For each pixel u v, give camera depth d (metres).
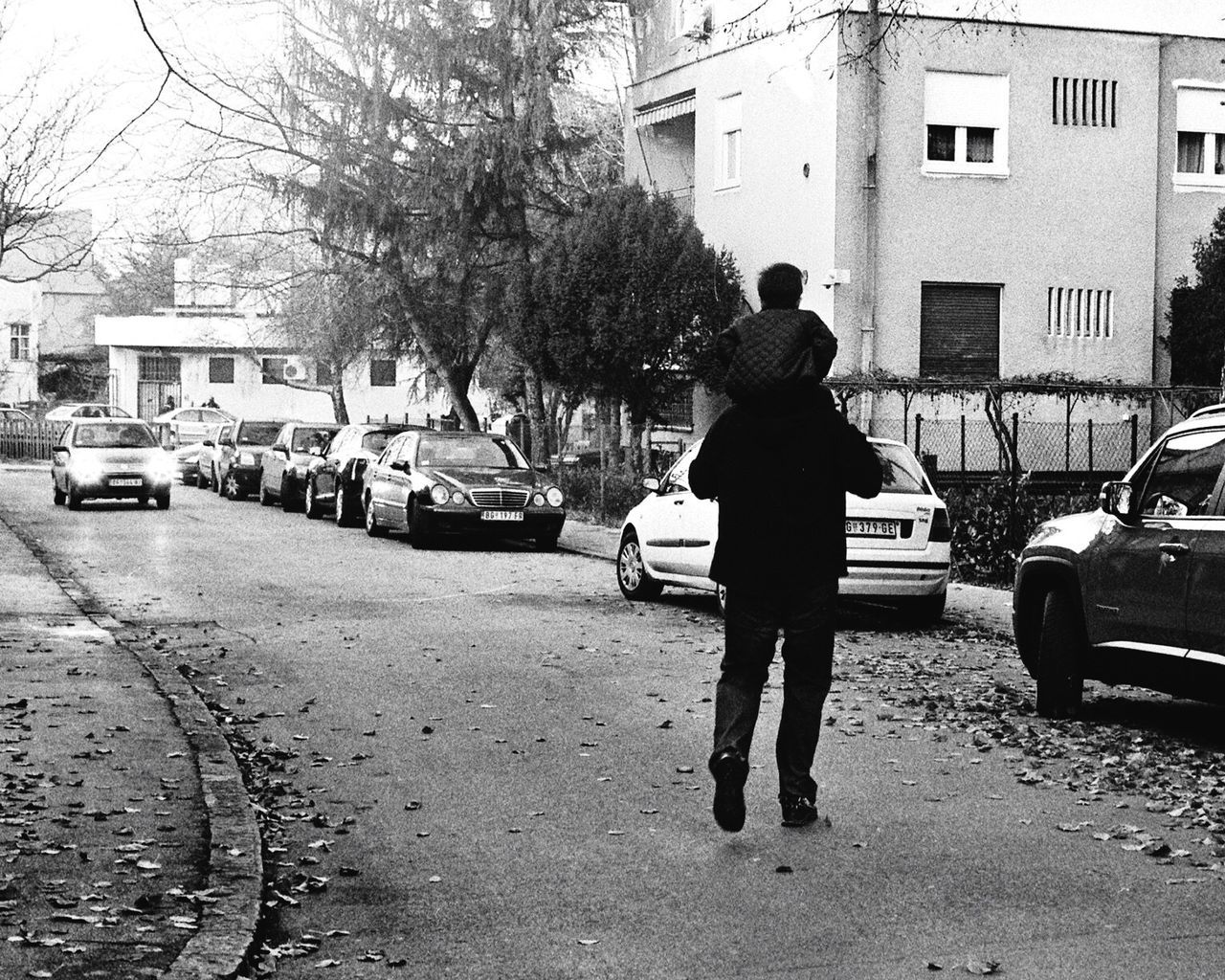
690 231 29.06
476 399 64.69
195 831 7.06
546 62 33.00
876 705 10.80
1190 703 11.16
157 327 70.50
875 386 22.62
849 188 28.19
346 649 13.38
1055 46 29.17
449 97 33.97
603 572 20.69
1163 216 30.23
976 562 19.17
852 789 8.27
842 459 7.16
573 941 5.75
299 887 6.40
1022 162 29.12
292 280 37.91
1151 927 5.88
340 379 52.03
